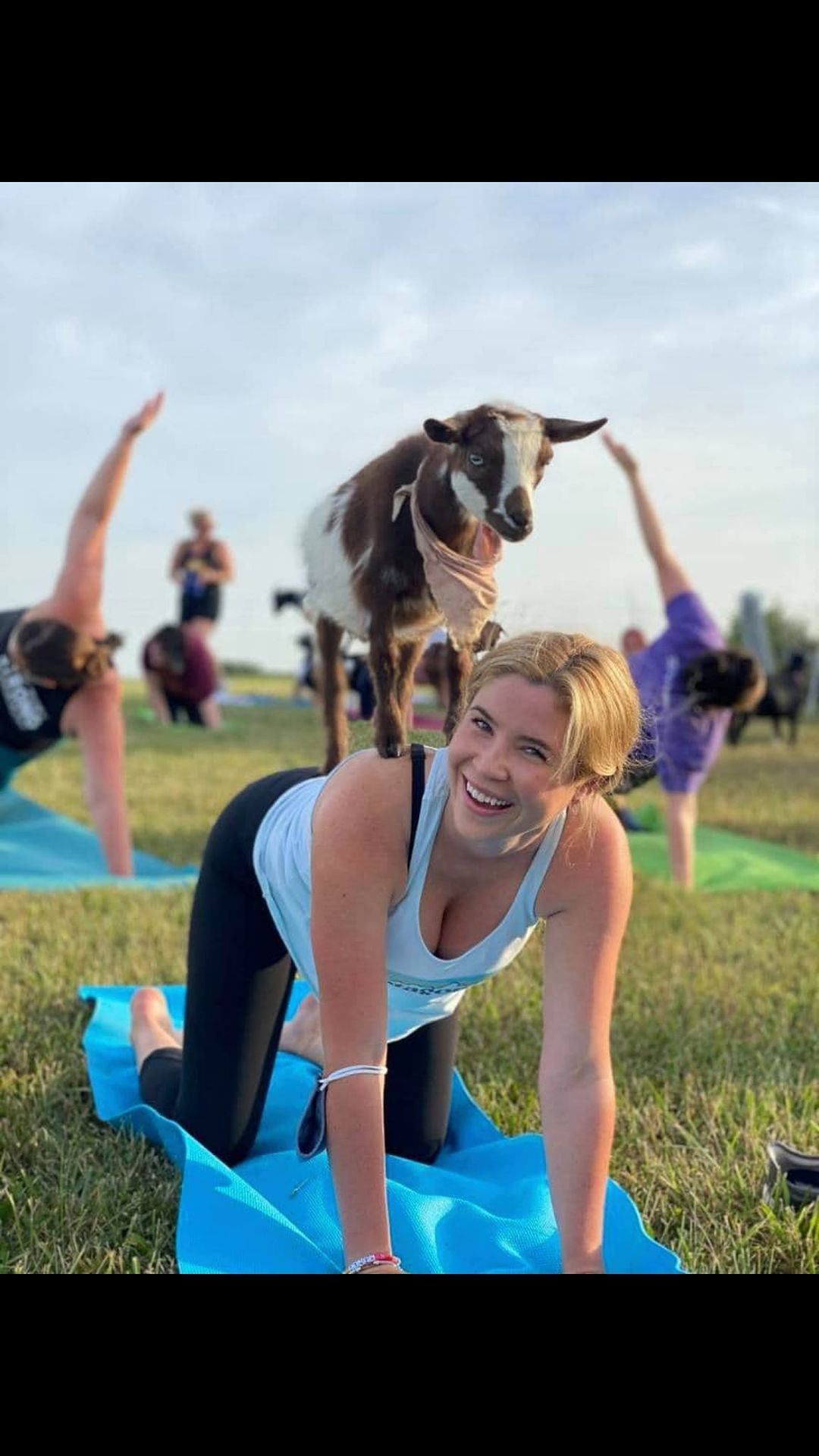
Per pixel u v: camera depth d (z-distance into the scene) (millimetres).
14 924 4703
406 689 2412
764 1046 3729
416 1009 2512
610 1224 2535
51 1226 2527
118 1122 3029
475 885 2215
